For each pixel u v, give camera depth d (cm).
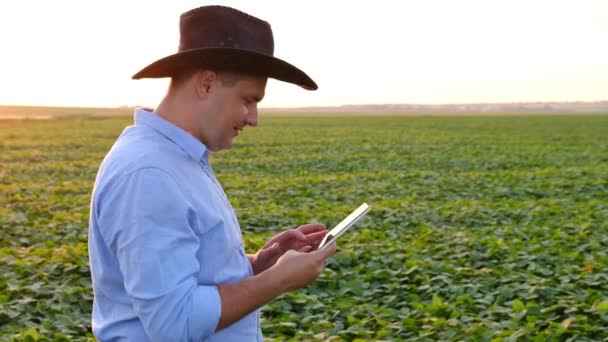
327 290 894
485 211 1531
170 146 284
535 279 907
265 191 1927
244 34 285
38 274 934
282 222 1410
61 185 2095
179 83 288
